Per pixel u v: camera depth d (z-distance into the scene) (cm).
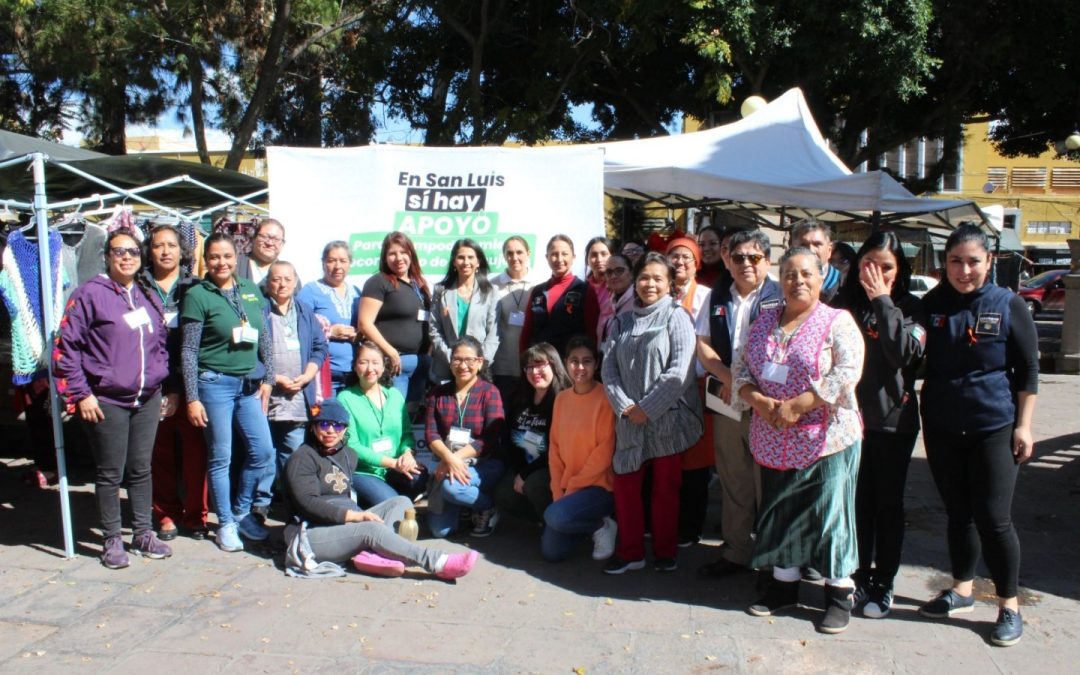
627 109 1838
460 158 648
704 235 614
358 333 596
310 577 468
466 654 380
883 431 407
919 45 1424
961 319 391
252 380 511
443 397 546
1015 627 388
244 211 938
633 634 400
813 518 396
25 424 743
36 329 539
